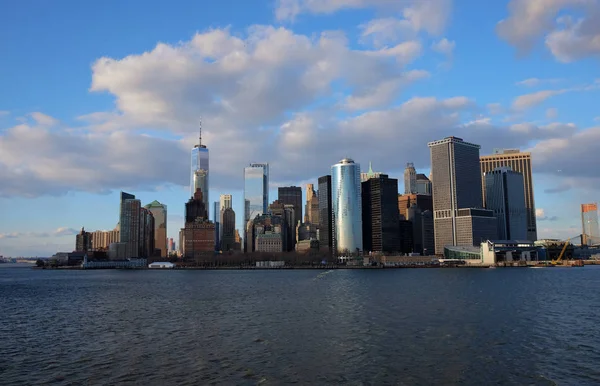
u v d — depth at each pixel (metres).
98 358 76.88
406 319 112.88
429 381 63.06
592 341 85.81
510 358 73.81
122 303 163.75
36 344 89.00
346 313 125.94
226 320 115.75
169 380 64.38
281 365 71.06
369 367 69.50
